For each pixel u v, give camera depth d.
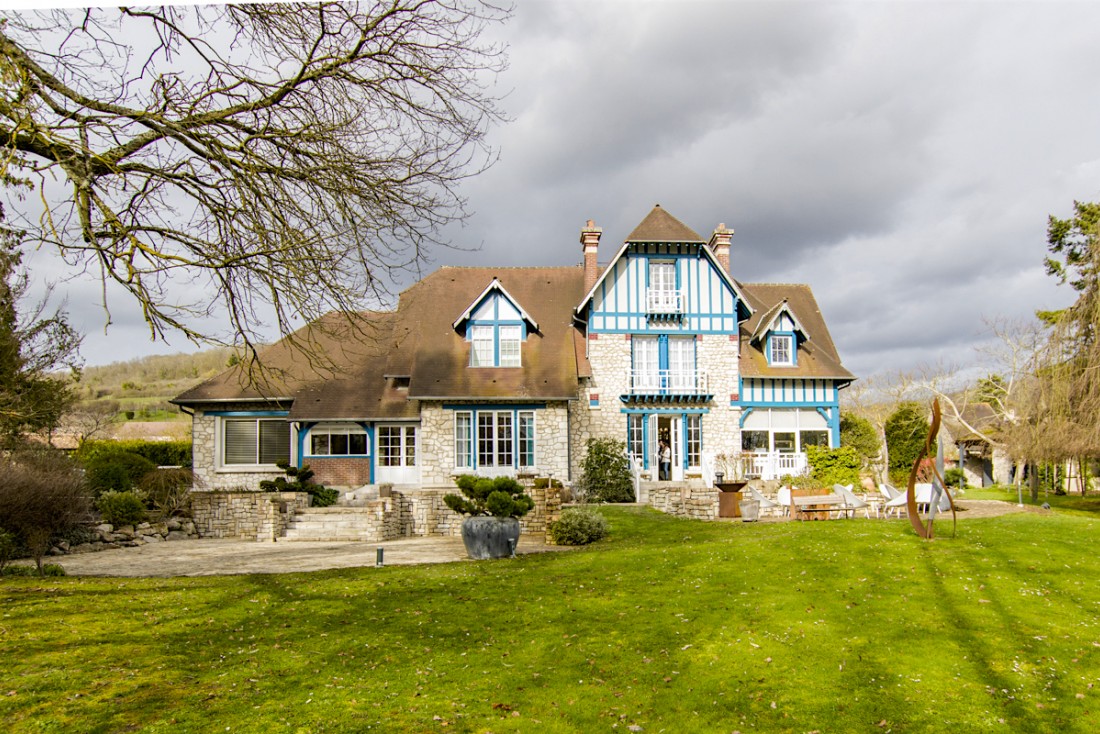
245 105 9.28
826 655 7.92
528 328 27.55
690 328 27.75
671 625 8.98
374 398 25.91
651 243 27.45
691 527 18.41
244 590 11.02
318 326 11.73
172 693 6.84
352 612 9.81
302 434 25.55
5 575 12.98
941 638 8.31
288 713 6.48
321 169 9.66
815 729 6.39
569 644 8.42
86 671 7.29
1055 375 23.72
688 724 6.48
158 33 9.04
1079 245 32.53
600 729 6.37
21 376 19.31
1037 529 13.76
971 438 45.78
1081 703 6.82
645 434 27.28
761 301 32.06
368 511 19.23
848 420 35.72
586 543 16.78
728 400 27.62
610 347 27.45
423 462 25.12
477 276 30.28
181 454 32.12
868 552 12.02
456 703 6.81
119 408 50.66
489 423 25.59
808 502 19.08
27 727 6.03
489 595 10.65
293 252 9.54
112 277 8.96
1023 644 8.12
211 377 26.25
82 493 16.22
